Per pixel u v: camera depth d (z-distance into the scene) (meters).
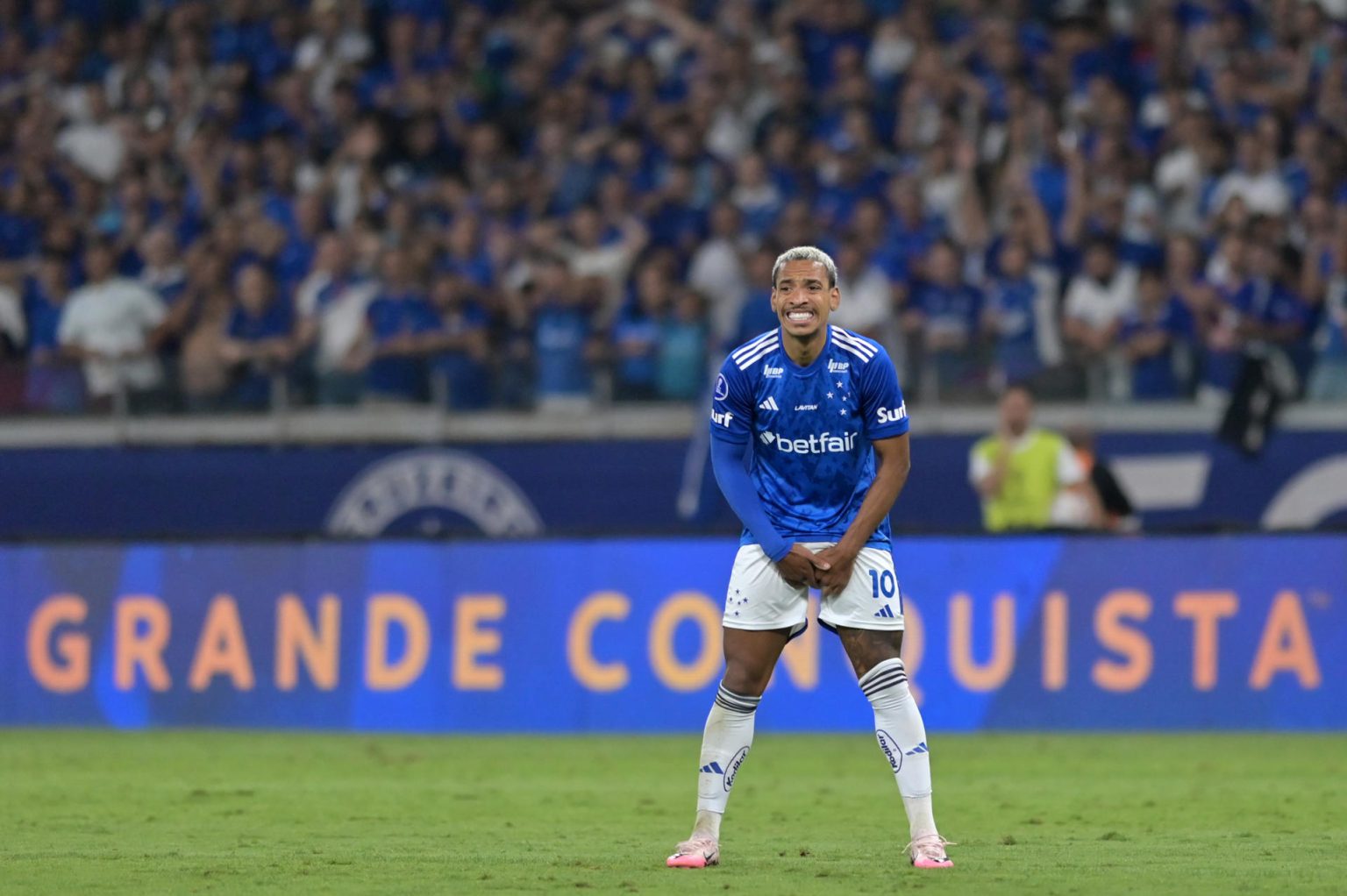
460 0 70.56
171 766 37.69
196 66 70.81
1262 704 43.91
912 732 21.16
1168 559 44.50
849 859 22.19
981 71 63.50
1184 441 50.91
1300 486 50.34
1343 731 43.44
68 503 56.31
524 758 39.44
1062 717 44.56
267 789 33.12
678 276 58.31
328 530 54.84
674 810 29.45
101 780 34.78
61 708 48.69
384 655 47.06
